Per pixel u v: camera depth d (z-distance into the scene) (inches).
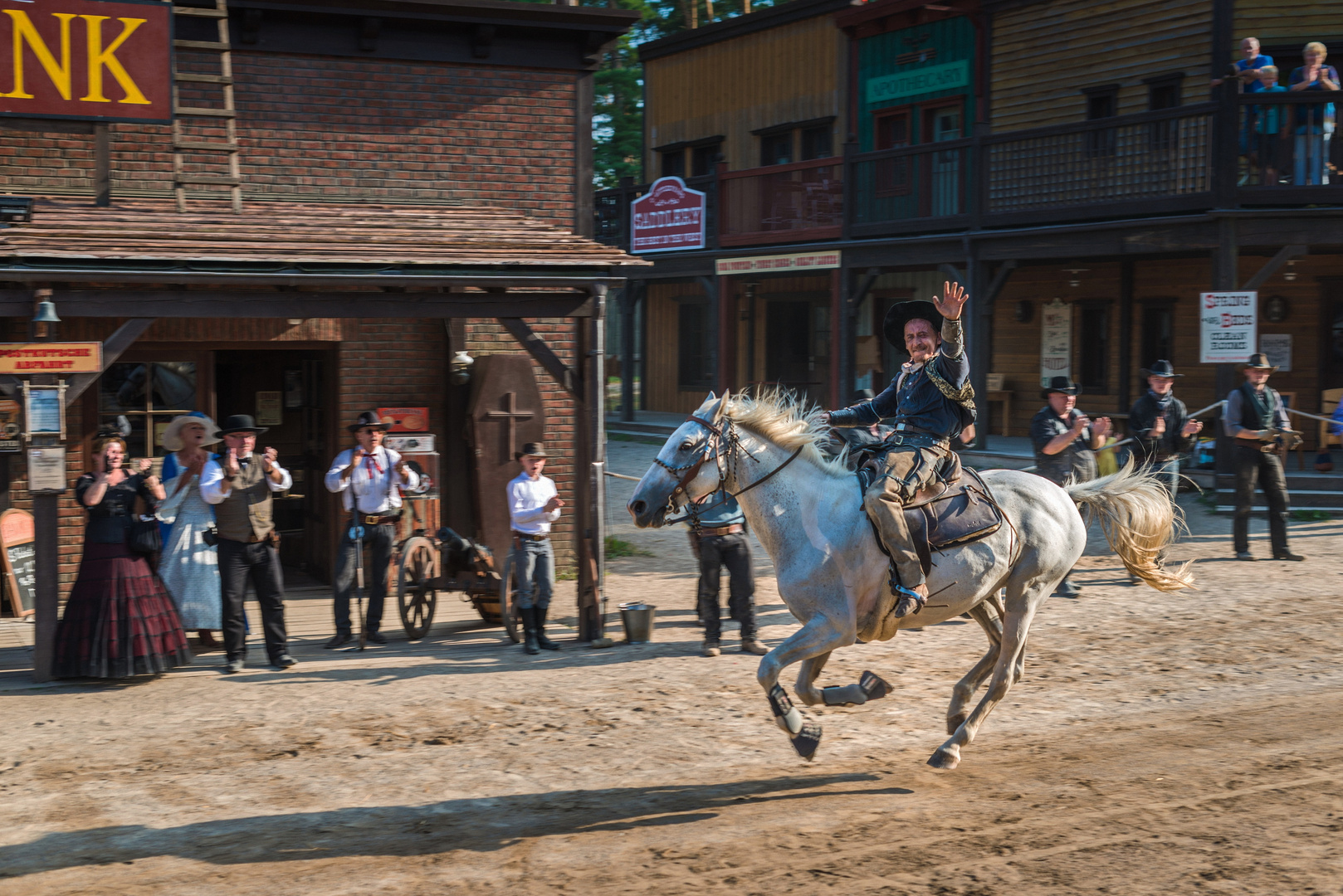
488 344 497.7
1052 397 440.8
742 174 940.0
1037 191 721.0
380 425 388.8
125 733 286.5
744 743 278.1
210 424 368.2
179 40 438.3
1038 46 823.1
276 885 199.5
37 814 233.3
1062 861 205.0
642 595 473.7
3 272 320.2
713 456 255.9
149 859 211.0
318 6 458.6
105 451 333.1
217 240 366.0
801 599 248.7
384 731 288.5
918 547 248.2
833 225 870.4
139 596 333.7
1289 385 785.6
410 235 405.4
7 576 427.2
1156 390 466.3
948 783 247.9
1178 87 733.9
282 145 468.4
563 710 306.5
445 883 200.1
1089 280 866.8
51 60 385.4
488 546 470.6
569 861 208.4
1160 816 226.4
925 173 797.9
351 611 448.1
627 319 1096.2
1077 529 273.9
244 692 325.1
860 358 1029.2
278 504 542.3
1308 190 613.0
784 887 195.8
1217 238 626.8
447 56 489.7
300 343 475.8
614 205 1083.3
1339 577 472.7
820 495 253.0
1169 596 445.1
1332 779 247.4
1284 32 689.6
